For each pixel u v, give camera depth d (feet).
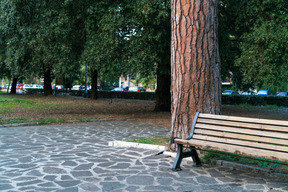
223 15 46.14
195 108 18.69
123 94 112.88
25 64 55.62
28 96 105.40
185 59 18.83
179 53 19.04
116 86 241.14
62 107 62.18
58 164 16.07
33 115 44.93
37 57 52.44
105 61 44.14
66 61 47.44
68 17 43.45
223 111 62.85
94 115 47.21
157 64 44.14
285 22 38.29
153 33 39.63
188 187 12.50
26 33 46.21
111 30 39.14
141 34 39.91
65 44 44.83
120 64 45.34
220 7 46.29
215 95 19.02
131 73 44.39
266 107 75.72
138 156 18.13
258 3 39.81
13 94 123.13
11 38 48.29
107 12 41.50
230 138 14.39
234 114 56.18
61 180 13.28
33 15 46.80
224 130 14.58
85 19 44.83
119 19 39.70
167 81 53.47
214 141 14.80
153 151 19.62
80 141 24.23
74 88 192.24
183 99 18.94
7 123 35.01
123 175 14.16
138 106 70.18
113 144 22.26
